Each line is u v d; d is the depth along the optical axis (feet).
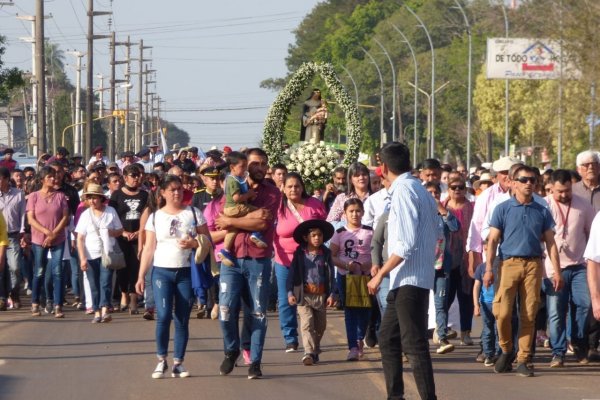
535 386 85.97
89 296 137.90
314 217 100.22
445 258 102.94
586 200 97.30
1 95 302.04
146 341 111.75
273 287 138.31
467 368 95.35
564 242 96.48
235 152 90.12
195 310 142.20
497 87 498.28
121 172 174.81
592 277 84.99
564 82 288.10
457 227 104.27
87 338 114.42
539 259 91.04
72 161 200.95
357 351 98.43
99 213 129.70
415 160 504.84
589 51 277.85
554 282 91.97
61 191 137.59
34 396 81.66
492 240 91.76
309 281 96.37
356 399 80.33
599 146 290.35
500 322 91.40
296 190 100.01
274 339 114.11
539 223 90.89
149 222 89.15
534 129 415.23
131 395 81.82
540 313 107.14
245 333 92.89
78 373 91.76
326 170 170.91
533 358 101.91
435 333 105.29
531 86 449.06
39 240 135.85
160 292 88.63
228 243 88.84
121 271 140.56
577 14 278.26
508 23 342.03
